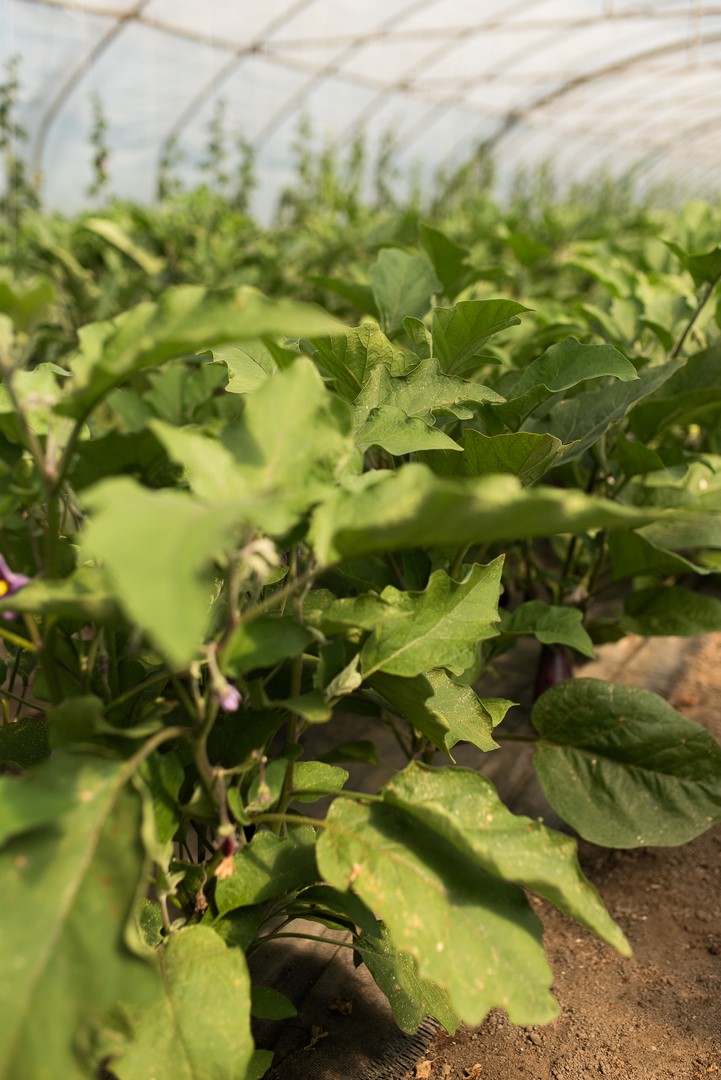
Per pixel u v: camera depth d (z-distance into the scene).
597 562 3.28
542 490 1.12
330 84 12.44
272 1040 1.89
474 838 1.35
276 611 1.78
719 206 10.91
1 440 1.50
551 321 3.72
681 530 2.87
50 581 1.29
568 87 14.71
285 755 1.60
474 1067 1.86
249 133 12.23
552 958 2.22
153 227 6.54
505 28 11.94
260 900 1.59
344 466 1.52
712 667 3.70
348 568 2.44
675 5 11.52
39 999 1.09
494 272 3.71
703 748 2.16
